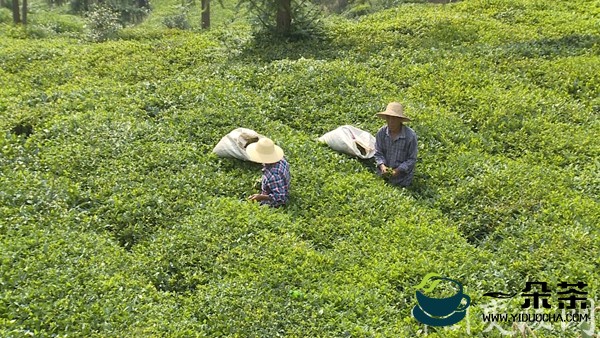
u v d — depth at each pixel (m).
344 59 14.71
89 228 8.03
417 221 8.50
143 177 9.00
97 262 7.16
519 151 10.75
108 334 6.00
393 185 9.62
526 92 12.72
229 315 6.52
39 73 14.84
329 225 8.28
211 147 10.06
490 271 7.35
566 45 15.77
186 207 8.48
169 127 10.49
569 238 7.76
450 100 12.34
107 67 15.25
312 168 9.55
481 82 13.08
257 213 8.23
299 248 7.59
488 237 8.33
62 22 29.44
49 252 7.09
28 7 36.12
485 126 11.37
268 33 17.14
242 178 9.25
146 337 5.99
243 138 9.66
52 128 10.24
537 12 19.97
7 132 10.23
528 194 8.97
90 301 6.45
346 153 10.16
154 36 20.95
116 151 9.62
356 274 7.29
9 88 13.73
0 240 7.23
